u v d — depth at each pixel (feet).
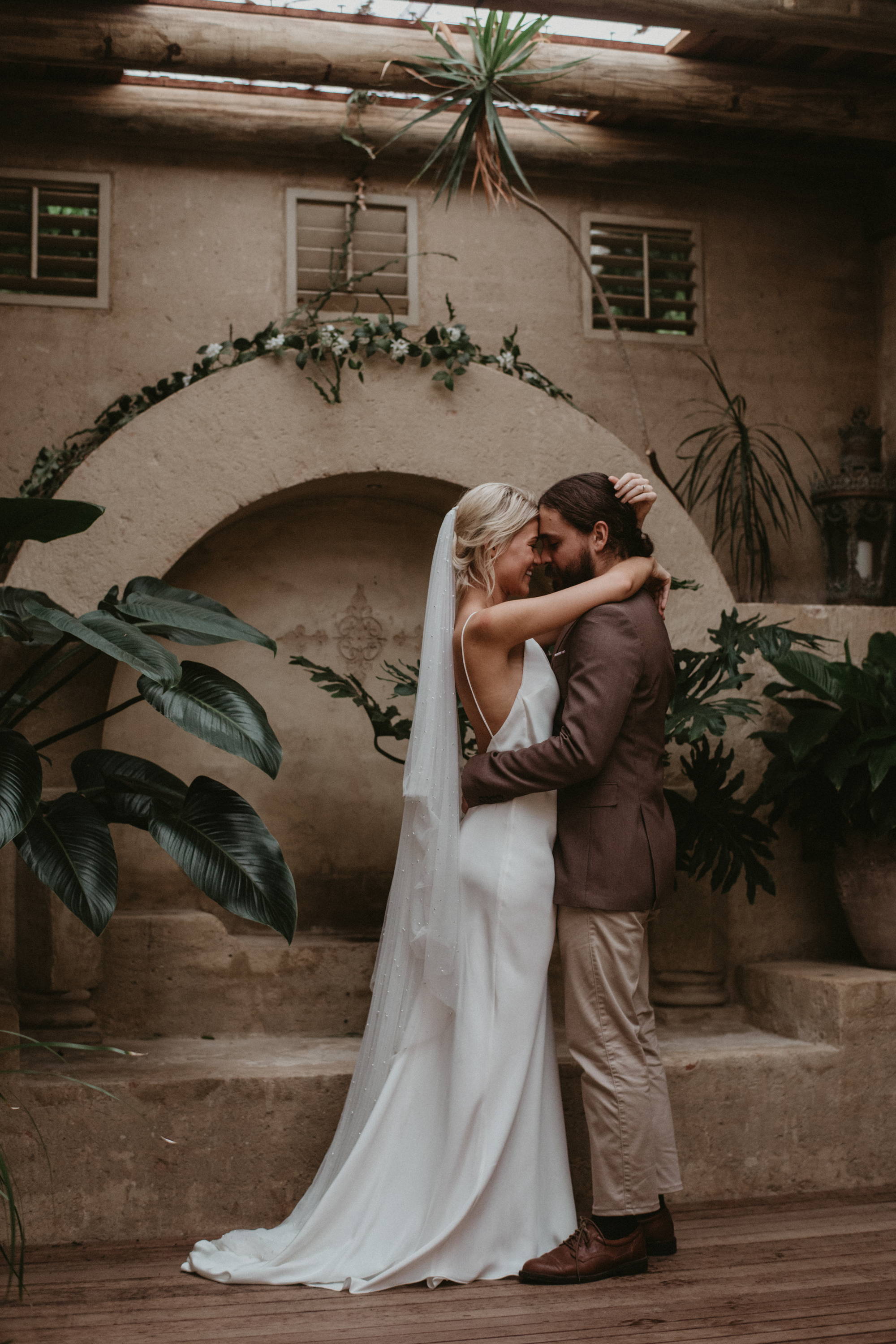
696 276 16.98
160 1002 11.66
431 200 15.99
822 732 10.78
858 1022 10.60
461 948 8.34
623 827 8.21
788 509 16.99
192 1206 9.22
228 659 12.94
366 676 13.35
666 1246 8.49
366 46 13.69
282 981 11.94
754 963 12.23
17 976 11.16
